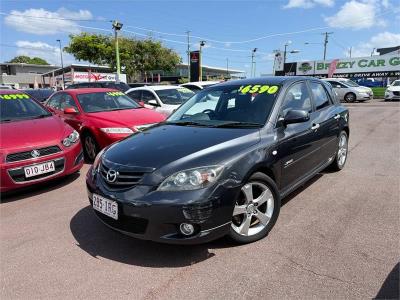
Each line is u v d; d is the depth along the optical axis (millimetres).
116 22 24031
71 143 5438
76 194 5098
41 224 4074
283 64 41031
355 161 6492
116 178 3195
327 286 2709
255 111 3994
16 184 4777
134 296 2701
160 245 3459
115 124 6676
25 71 76188
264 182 3457
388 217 3908
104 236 3717
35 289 2840
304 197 4602
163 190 2943
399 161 6402
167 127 4148
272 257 3146
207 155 3139
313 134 4488
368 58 35031
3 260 3297
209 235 2980
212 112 4309
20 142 4926
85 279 2947
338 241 3391
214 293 2691
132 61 34906
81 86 17062
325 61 37531
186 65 64125
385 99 24625
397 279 2768
